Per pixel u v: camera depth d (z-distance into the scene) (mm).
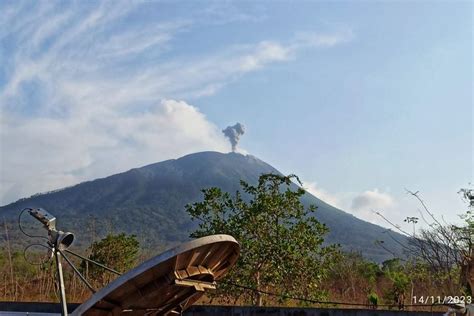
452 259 17422
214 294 18156
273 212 18531
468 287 16328
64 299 9289
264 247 18000
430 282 19344
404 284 19453
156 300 9617
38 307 15703
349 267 24594
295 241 18188
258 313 14344
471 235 17203
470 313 11328
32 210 9625
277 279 17953
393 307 17656
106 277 23719
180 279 9352
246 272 17891
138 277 8805
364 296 21500
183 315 14656
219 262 10297
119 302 9266
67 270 25688
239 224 18297
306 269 18156
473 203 17453
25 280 24688
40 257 19703
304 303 18062
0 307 15859
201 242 9062
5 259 28031
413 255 21328
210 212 18844
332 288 22875
